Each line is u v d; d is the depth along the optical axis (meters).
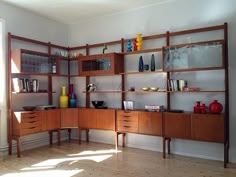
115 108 4.33
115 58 4.09
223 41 3.15
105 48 4.39
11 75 3.74
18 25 4.00
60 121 4.32
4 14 3.76
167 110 3.67
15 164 3.22
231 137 3.31
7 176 2.78
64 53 4.68
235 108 3.28
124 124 3.89
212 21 3.46
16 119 3.62
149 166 3.13
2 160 3.40
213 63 3.26
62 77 4.88
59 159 3.46
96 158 3.50
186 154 3.67
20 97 4.00
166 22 3.87
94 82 4.68
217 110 3.19
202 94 3.55
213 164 3.22
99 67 4.25
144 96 4.08
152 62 3.82
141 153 3.79
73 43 4.99
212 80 3.46
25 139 4.05
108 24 4.51
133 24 4.21
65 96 4.54
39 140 4.31
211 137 3.14
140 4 3.98
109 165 3.18
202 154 3.54
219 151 3.41
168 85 3.64
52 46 4.55
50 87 4.48
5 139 3.70
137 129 3.76
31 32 4.24
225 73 3.24
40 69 4.08
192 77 3.61
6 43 3.75
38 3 3.83
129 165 3.18
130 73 3.98
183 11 3.71
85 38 4.83
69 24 4.99
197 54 3.37
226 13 3.35
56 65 4.39
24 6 3.95
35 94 4.29
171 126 3.45
